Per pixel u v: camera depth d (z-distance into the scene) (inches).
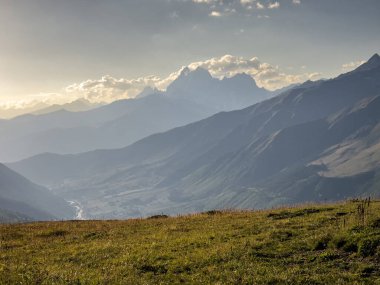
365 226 1045.2
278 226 1293.1
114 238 1414.9
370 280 770.2
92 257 1101.7
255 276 825.5
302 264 896.9
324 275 810.8
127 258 1029.8
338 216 1357.0
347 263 878.4
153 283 816.3
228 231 1307.8
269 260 936.3
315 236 1062.4
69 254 1175.0
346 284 754.8
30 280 825.5
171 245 1160.8
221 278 826.8
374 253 900.6
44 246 1353.3
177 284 808.3
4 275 878.4
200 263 943.7
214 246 1083.9
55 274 875.4
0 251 1294.3
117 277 861.2
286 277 804.0
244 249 1021.8
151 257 1021.2
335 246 981.2
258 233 1232.8
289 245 1033.5
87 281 820.0
